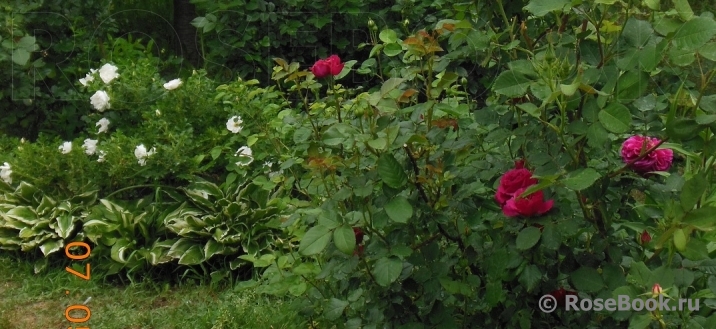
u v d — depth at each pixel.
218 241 3.97
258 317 3.46
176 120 4.46
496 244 2.16
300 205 2.73
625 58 1.91
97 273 4.12
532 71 1.97
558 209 1.91
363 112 2.25
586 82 1.92
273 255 2.97
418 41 2.18
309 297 2.72
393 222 2.15
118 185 4.40
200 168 4.31
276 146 3.33
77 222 4.27
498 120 2.25
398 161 2.16
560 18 2.32
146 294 3.95
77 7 5.16
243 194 4.20
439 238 2.27
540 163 1.97
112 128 4.61
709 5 3.95
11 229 4.32
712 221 1.68
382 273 2.01
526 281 1.98
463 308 2.36
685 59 1.83
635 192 2.86
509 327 2.19
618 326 2.05
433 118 2.44
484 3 2.47
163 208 4.29
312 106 2.77
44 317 3.74
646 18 2.28
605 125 1.80
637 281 1.84
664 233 1.72
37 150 4.47
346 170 2.22
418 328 2.19
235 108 4.09
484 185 2.28
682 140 1.86
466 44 2.58
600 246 2.02
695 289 2.10
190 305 3.79
